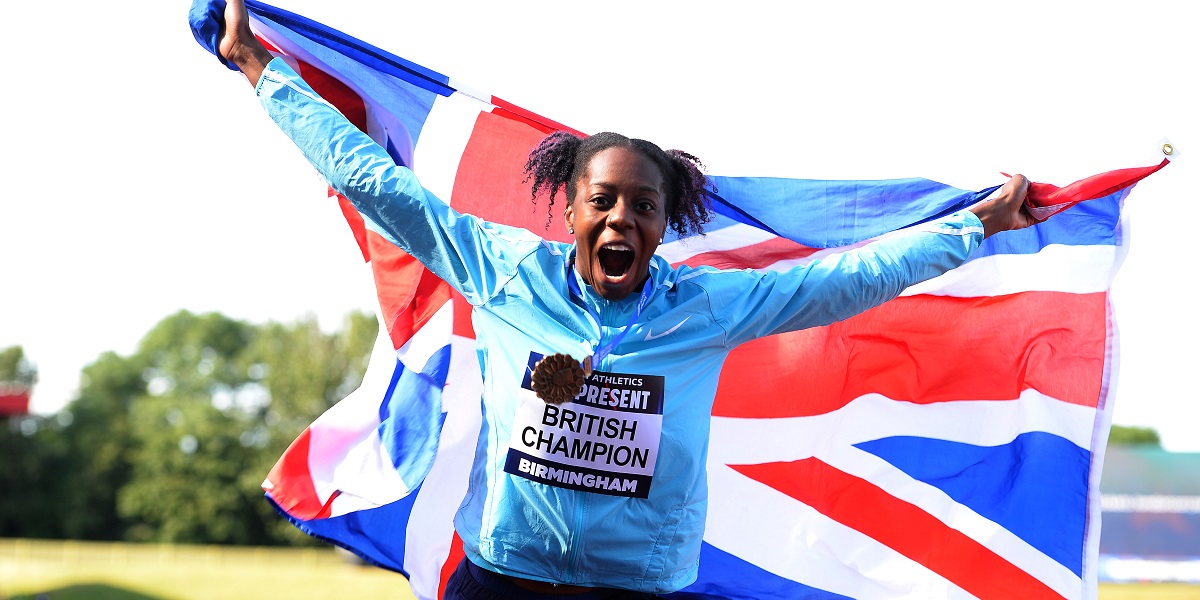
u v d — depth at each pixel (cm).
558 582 245
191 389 6750
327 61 332
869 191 349
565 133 281
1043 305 349
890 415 354
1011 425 350
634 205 244
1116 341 343
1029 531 345
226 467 5631
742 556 352
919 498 351
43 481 6238
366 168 260
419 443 333
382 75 340
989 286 351
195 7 294
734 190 354
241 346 7250
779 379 354
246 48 289
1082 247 346
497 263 255
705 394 252
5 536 6088
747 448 354
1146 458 2402
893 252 267
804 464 353
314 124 269
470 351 339
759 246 359
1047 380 348
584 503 240
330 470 332
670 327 247
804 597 351
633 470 240
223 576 2539
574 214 254
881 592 349
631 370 245
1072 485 343
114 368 7081
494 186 356
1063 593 340
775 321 256
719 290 252
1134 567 2272
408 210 258
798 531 352
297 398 5556
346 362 5641
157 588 2336
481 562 252
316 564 3525
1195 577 2239
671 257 362
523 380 247
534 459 242
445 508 341
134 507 5719
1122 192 339
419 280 342
